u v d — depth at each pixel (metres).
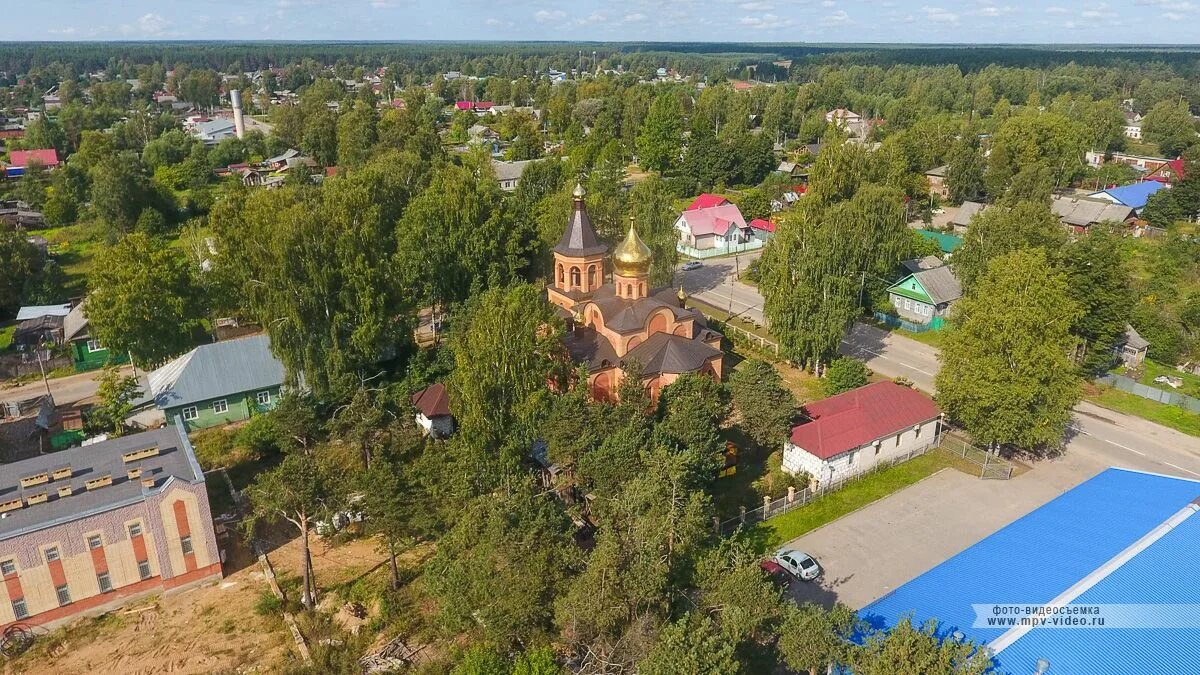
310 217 67.00
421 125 176.00
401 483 44.94
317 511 45.44
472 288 80.94
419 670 39.88
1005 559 44.44
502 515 38.06
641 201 94.06
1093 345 73.31
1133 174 165.88
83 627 44.22
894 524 52.59
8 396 75.12
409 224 82.88
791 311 74.31
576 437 50.22
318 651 41.59
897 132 199.00
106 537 44.66
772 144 192.75
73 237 132.50
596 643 36.84
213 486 58.66
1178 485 51.88
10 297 98.44
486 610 37.25
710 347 67.00
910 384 75.06
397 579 47.16
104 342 71.94
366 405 61.69
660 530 37.66
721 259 123.31
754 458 61.41
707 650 31.02
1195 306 82.50
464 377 53.91
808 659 32.66
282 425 60.06
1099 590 40.44
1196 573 41.38
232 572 49.38
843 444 57.09
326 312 67.94
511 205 95.38
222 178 180.62
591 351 65.06
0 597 42.06
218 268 77.75
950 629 38.41
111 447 51.12
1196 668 34.97
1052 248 78.75
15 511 43.66
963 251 86.50
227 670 40.88
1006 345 57.06
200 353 68.50
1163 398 70.94
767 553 49.16
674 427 51.41
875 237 89.62
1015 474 58.78
